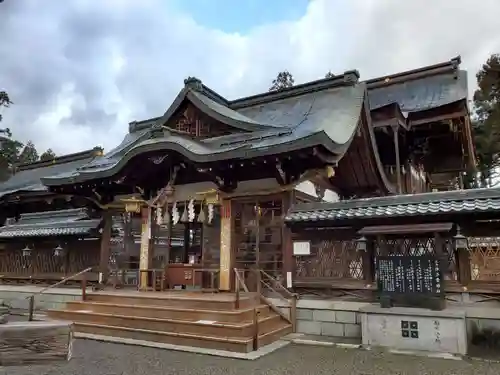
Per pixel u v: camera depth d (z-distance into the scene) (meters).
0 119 36.50
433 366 6.78
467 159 20.23
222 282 11.45
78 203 18.00
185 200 12.73
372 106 18.59
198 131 13.77
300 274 10.48
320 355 7.63
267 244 11.54
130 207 13.27
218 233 12.46
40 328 2.30
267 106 15.78
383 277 8.61
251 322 8.67
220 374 6.34
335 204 10.30
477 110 29.31
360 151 13.52
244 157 10.30
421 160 20.31
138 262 13.70
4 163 34.72
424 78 19.78
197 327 8.55
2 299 15.21
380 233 8.74
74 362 7.03
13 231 16.27
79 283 14.16
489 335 8.09
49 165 23.83
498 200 8.34
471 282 8.61
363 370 6.57
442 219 8.91
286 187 10.81
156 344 8.42
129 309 9.99
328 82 14.90
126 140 17.78
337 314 9.57
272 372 6.47
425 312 7.91
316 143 9.45
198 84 14.15
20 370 6.46
